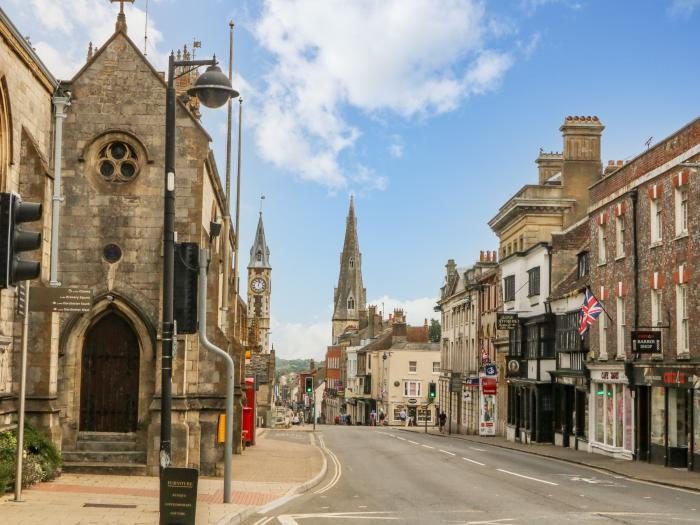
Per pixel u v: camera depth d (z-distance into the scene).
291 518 17.30
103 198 24.86
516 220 61.22
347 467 30.81
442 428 73.44
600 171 59.03
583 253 44.59
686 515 18.30
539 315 49.66
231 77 35.97
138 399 24.69
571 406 45.94
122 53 25.25
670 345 33.12
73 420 24.48
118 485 21.30
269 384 80.12
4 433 20.38
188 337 25.05
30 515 15.37
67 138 24.92
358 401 122.81
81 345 24.69
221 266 33.12
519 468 30.86
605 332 40.19
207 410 25.64
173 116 16.22
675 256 32.84
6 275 9.55
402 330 107.25
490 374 57.19
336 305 191.00
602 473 30.41
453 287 79.44
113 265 24.72
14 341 22.38
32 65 22.52
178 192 25.09
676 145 33.06
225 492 18.83
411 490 22.97
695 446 30.53
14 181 22.27
